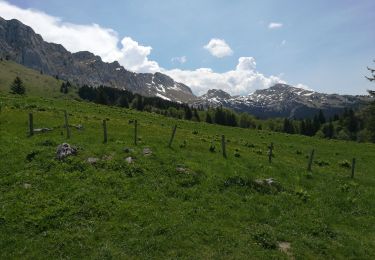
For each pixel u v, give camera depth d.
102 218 22.66
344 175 37.97
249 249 20.89
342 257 21.34
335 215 27.53
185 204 25.44
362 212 28.97
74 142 34.97
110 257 19.17
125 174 28.22
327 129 191.50
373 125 101.75
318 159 48.38
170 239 21.20
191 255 19.84
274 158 42.09
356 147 63.16
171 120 75.12
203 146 40.00
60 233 20.95
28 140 34.72
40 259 18.84
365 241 23.64
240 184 29.72
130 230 21.67
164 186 27.44
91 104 78.88
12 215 22.12
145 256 19.50
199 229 22.42
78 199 24.22
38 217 22.00
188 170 30.14
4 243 19.86
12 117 46.06
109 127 48.06
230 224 23.80
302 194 29.88
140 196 25.58
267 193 29.31
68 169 28.08
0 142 33.19
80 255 19.34
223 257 19.89
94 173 27.72
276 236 22.73
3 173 27.38
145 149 33.03
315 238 23.27
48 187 25.62
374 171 45.16
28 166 28.39
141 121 62.69
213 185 28.77
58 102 70.00
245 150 44.03
